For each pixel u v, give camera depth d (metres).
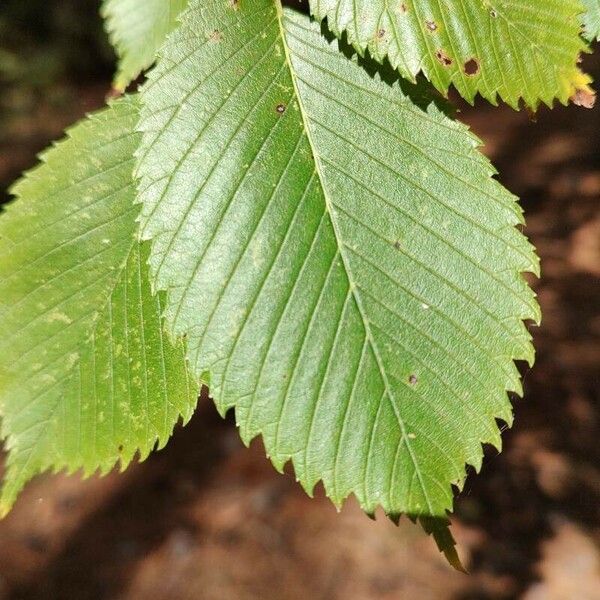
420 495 0.16
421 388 0.16
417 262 0.16
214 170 0.16
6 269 0.18
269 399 0.16
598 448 0.68
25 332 0.18
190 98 0.16
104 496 0.72
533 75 0.15
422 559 0.62
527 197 0.99
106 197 0.18
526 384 0.75
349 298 0.16
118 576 0.65
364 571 0.62
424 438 0.16
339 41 0.16
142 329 0.18
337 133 0.16
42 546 0.69
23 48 1.11
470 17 0.15
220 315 0.16
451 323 0.16
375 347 0.16
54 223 0.18
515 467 0.68
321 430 0.16
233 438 0.75
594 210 0.93
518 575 0.60
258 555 0.64
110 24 0.22
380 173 0.16
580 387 0.74
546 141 1.07
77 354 0.18
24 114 1.11
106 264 0.18
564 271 0.86
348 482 0.16
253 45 0.16
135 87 0.22
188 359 0.16
